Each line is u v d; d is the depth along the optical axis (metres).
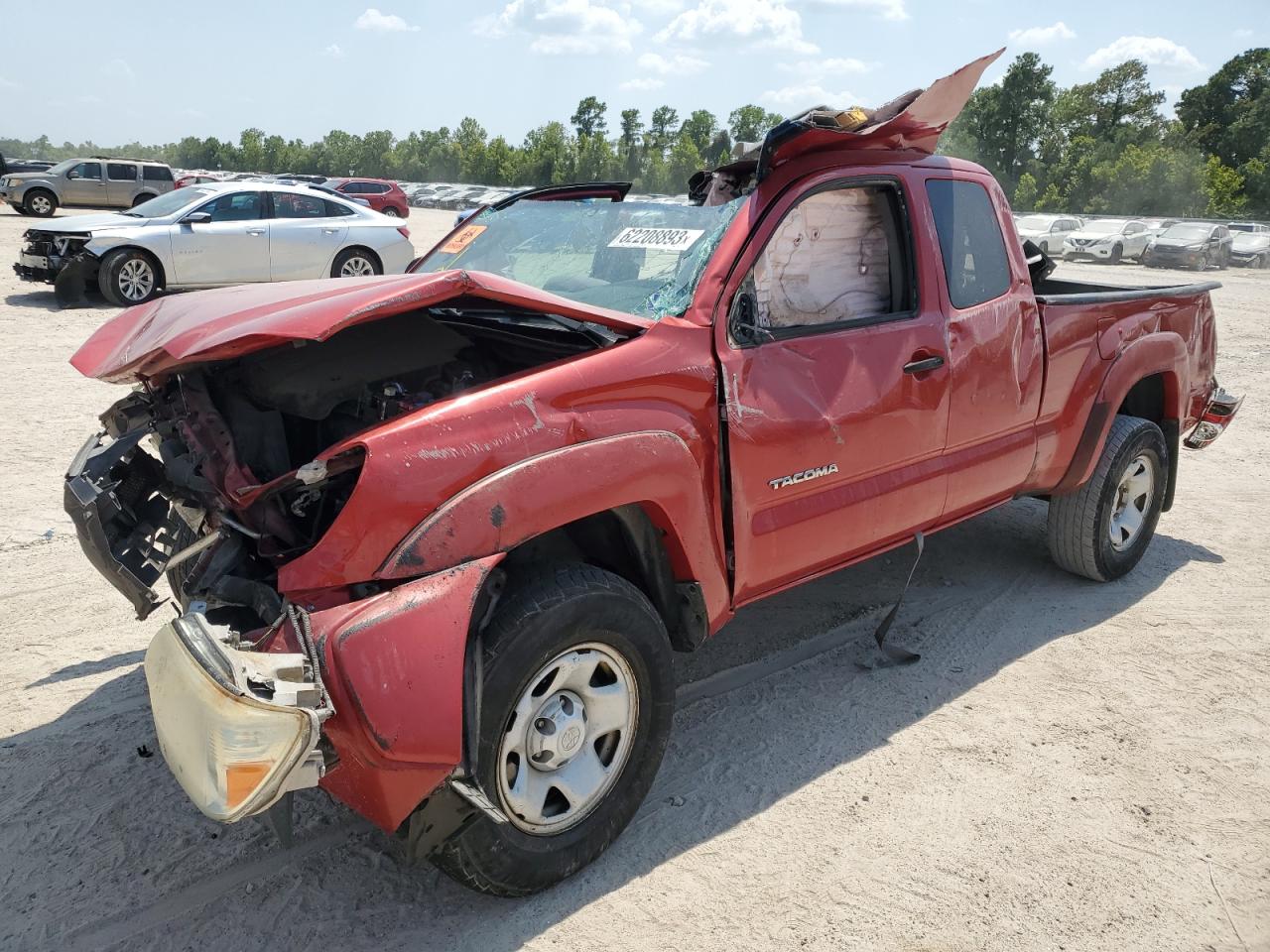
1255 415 9.25
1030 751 3.51
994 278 4.03
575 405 2.68
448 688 2.30
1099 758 3.47
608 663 2.76
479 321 3.41
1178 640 4.43
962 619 4.61
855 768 3.38
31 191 28.14
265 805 2.08
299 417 3.10
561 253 3.73
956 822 3.09
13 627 4.17
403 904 2.68
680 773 3.34
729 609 3.19
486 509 2.44
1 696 3.65
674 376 2.89
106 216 13.95
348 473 2.58
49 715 3.54
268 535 2.59
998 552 5.49
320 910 2.65
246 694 2.04
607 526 2.98
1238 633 4.51
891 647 4.12
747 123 96.81
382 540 2.34
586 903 2.70
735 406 3.02
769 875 2.83
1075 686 3.99
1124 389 4.64
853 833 3.03
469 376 3.03
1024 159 81.75
